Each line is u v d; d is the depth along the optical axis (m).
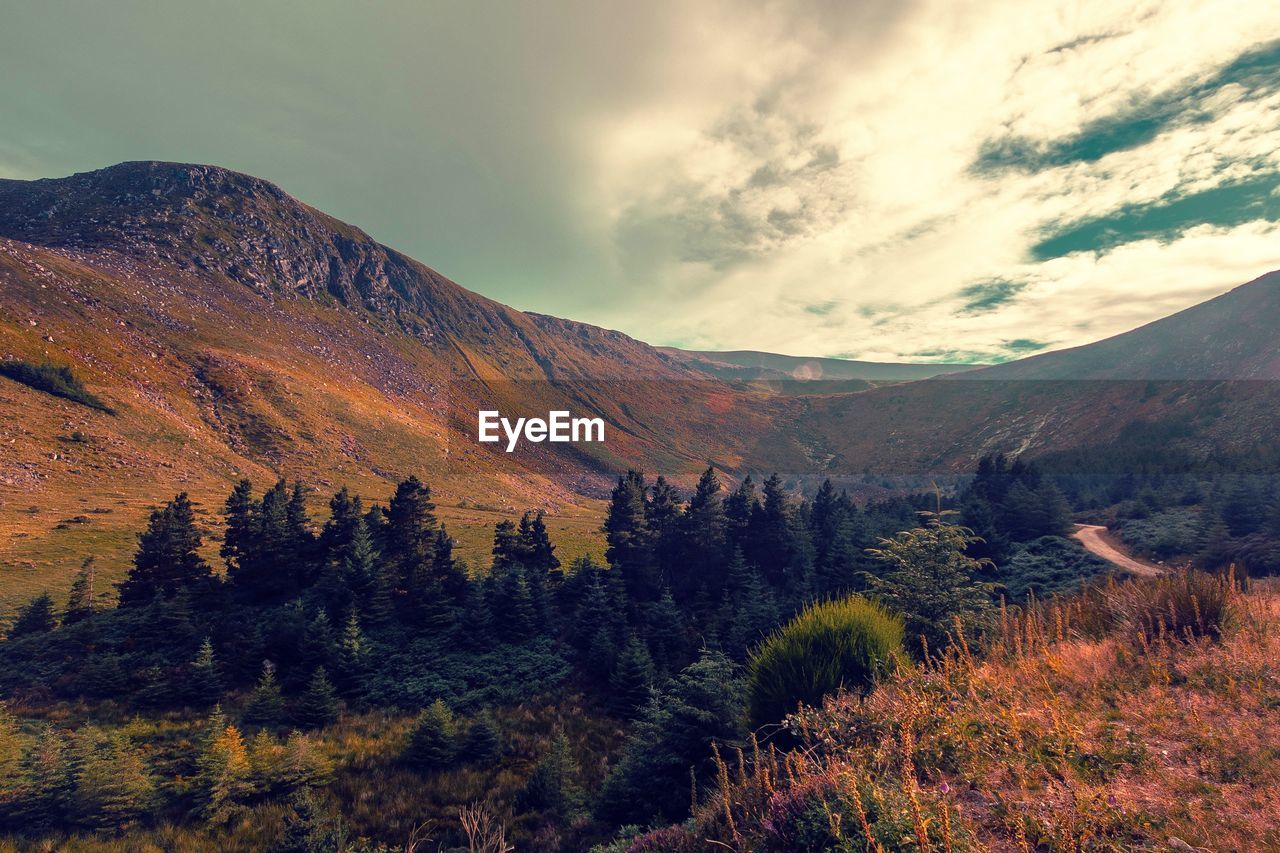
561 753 21.97
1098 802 4.52
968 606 17.95
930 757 5.88
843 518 51.72
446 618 38.31
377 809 20.95
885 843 4.31
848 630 9.02
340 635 34.56
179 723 28.02
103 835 19.20
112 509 74.00
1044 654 8.63
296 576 42.19
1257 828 4.13
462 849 7.02
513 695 31.31
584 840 16.67
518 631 37.38
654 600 41.16
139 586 39.91
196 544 42.59
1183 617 8.95
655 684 29.89
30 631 38.09
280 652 34.12
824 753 6.61
